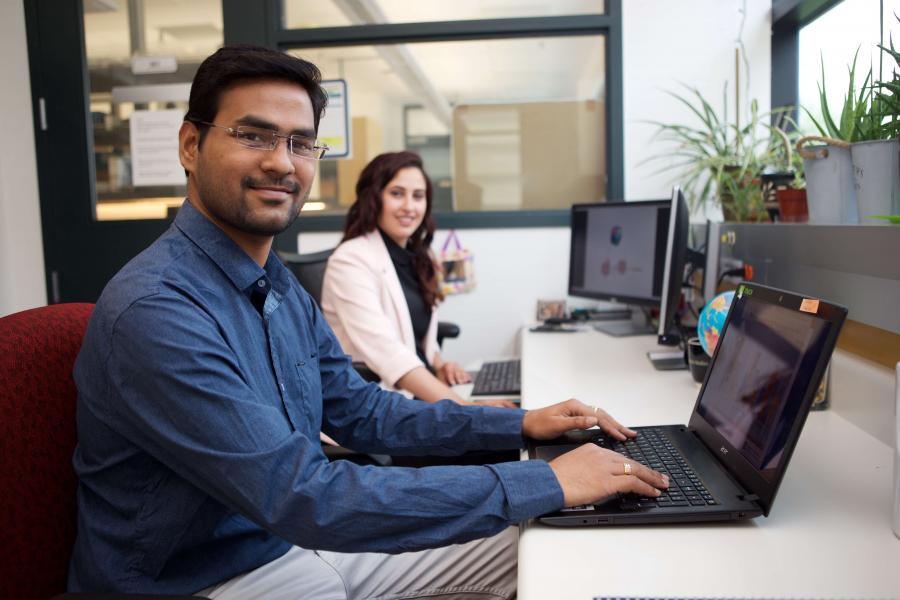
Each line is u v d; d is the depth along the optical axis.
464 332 3.23
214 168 1.04
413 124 3.26
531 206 3.24
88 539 0.99
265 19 3.20
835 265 1.43
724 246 2.26
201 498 0.98
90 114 3.31
